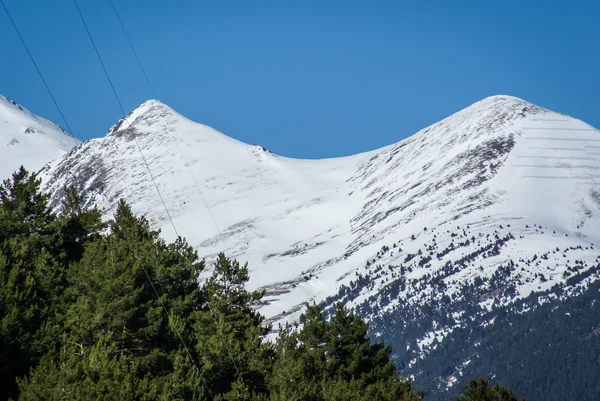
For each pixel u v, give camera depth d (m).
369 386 135.25
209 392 113.06
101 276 119.75
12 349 97.56
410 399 137.12
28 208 143.50
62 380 88.25
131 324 116.88
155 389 90.25
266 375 125.00
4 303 104.50
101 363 90.62
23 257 123.88
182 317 134.88
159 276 137.50
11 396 94.50
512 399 144.62
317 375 138.62
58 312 115.69
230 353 119.19
